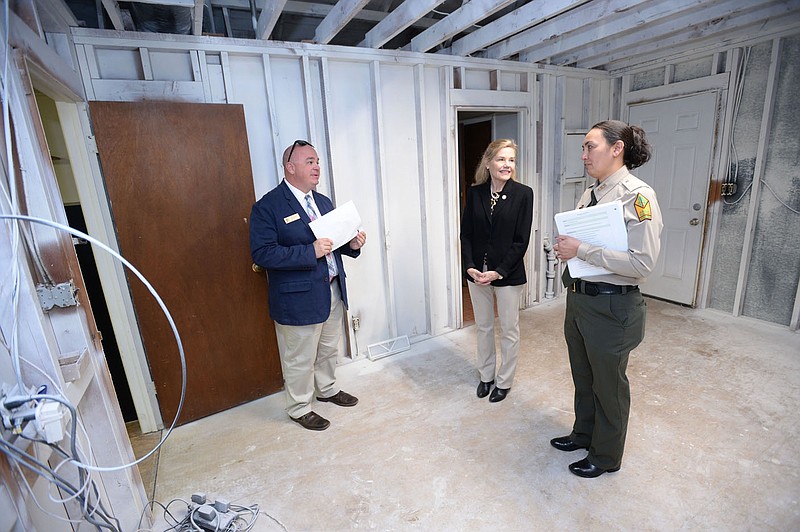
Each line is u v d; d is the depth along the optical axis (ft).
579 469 5.94
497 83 10.68
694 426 6.82
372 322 10.13
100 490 4.65
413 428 7.24
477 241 7.50
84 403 4.63
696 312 11.71
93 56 6.45
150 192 6.87
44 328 3.58
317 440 7.08
